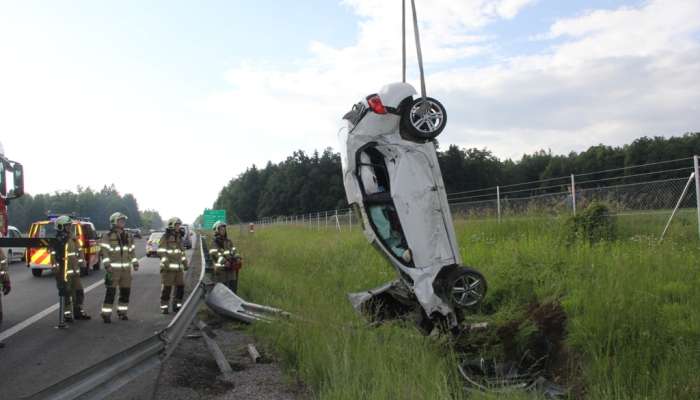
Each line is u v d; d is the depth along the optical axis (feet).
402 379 15.80
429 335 19.66
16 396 18.24
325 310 23.34
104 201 575.38
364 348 18.47
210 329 27.89
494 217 43.98
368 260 41.86
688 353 16.66
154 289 48.08
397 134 19.74
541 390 17.38
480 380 18.29
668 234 30.37
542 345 19.89
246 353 23.16
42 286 50.83
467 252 34.73
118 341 26.45
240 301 29.63
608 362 17.28
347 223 83.97
